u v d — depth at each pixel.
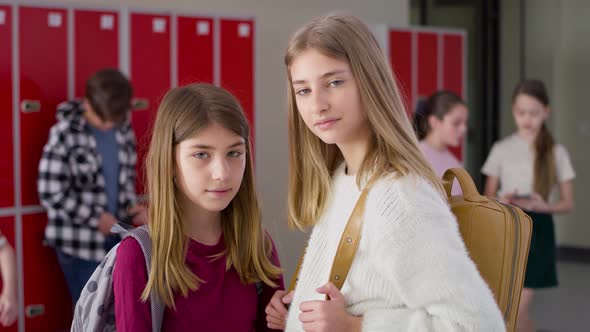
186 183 1.51
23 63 4.04
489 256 1.52
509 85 8.36
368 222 1.40
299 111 1.53
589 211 8.24
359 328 1.38
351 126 1.47
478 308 1.28
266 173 5.71
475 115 8.38
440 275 1.30
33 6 4.06
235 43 4.77
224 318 1.59
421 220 1.34
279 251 5.64
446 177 1.68
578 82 8.30
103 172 4.07
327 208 1.58
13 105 4.01
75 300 4.02
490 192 4.40
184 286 1.51
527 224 1.57
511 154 4.30
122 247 1.51
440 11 8.22
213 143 1.50
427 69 5.95
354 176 1.53
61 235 3.92
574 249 8.34
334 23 1.48
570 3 8.30
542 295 6.34
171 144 1.52
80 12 4.21
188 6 5.24
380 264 1.36
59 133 3.93
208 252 1.59
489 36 8.30
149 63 4.46
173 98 1.54
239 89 4.80
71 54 4.19
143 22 4.44
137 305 1.47
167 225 1.50
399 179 1.40
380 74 1.48
